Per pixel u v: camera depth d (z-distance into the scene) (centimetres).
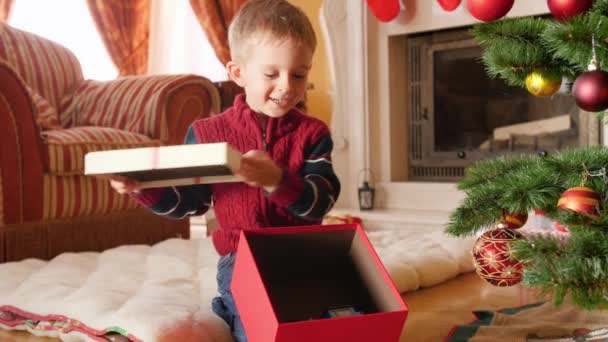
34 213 194
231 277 105
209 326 106
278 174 89
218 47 370
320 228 95
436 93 319
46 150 196
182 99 242
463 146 311
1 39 245
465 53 306
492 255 97
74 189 205
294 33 94
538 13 276
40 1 365
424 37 319
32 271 157
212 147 76
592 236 73
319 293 97
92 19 375
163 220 240
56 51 268
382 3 307
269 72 95
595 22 82
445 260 159
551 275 71
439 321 124
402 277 144
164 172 86
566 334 108
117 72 384
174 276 143
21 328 127
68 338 118
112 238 220
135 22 390
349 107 332
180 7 396
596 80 83
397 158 329
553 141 284
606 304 73
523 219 102
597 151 96
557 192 94
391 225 296
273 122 105
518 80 106
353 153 331
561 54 89
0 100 184
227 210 105
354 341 81
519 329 112
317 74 352
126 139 221
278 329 77
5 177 186
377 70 327
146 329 103
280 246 95
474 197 103
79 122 257
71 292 131
